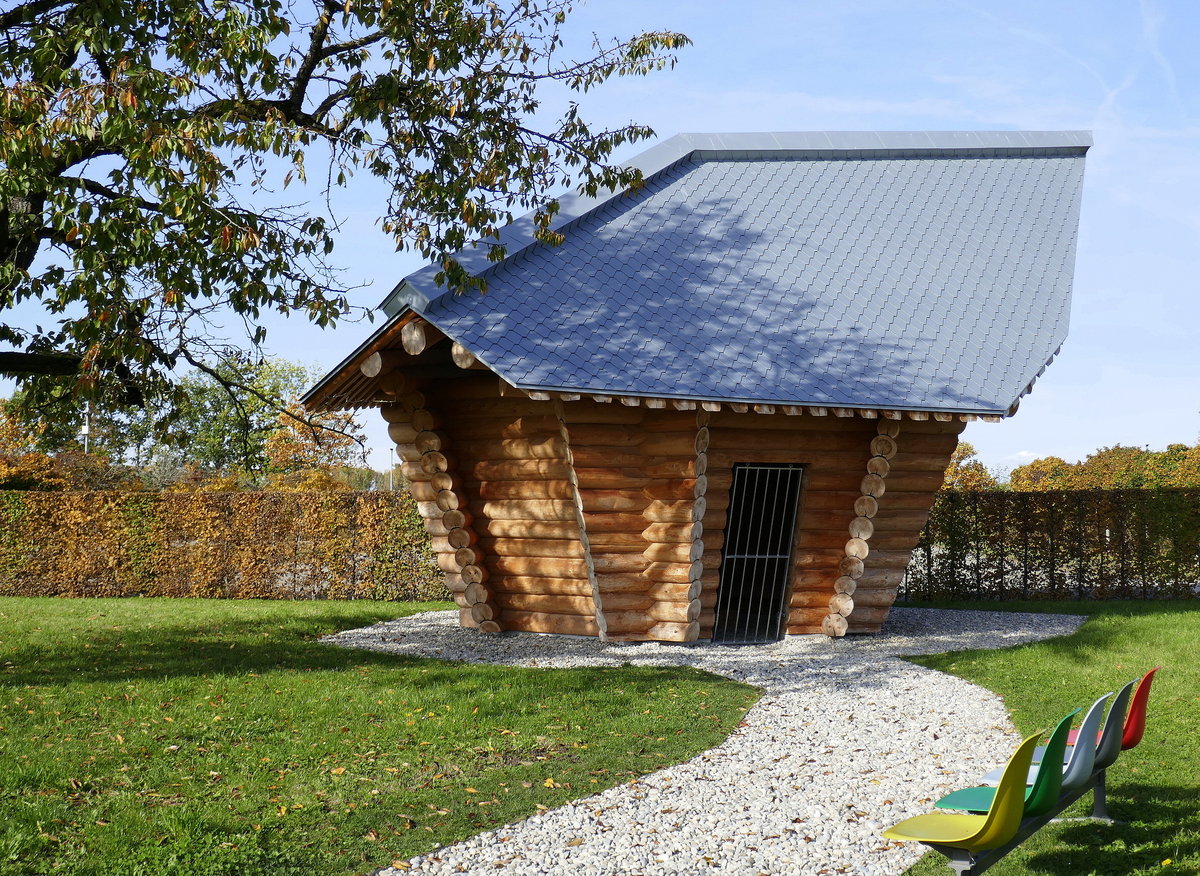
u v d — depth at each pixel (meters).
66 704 9.63
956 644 13.09
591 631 13.51
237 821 6.40
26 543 21.19
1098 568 18.27
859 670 11.41
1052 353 13.23
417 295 11.92
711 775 7.58
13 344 13.14
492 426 13.32
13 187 10.09
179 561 20.58
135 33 11.51
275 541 20.03
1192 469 27.34
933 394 12.31
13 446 29.59
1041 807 5.37
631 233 14.75
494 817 6.61
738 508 18.19
